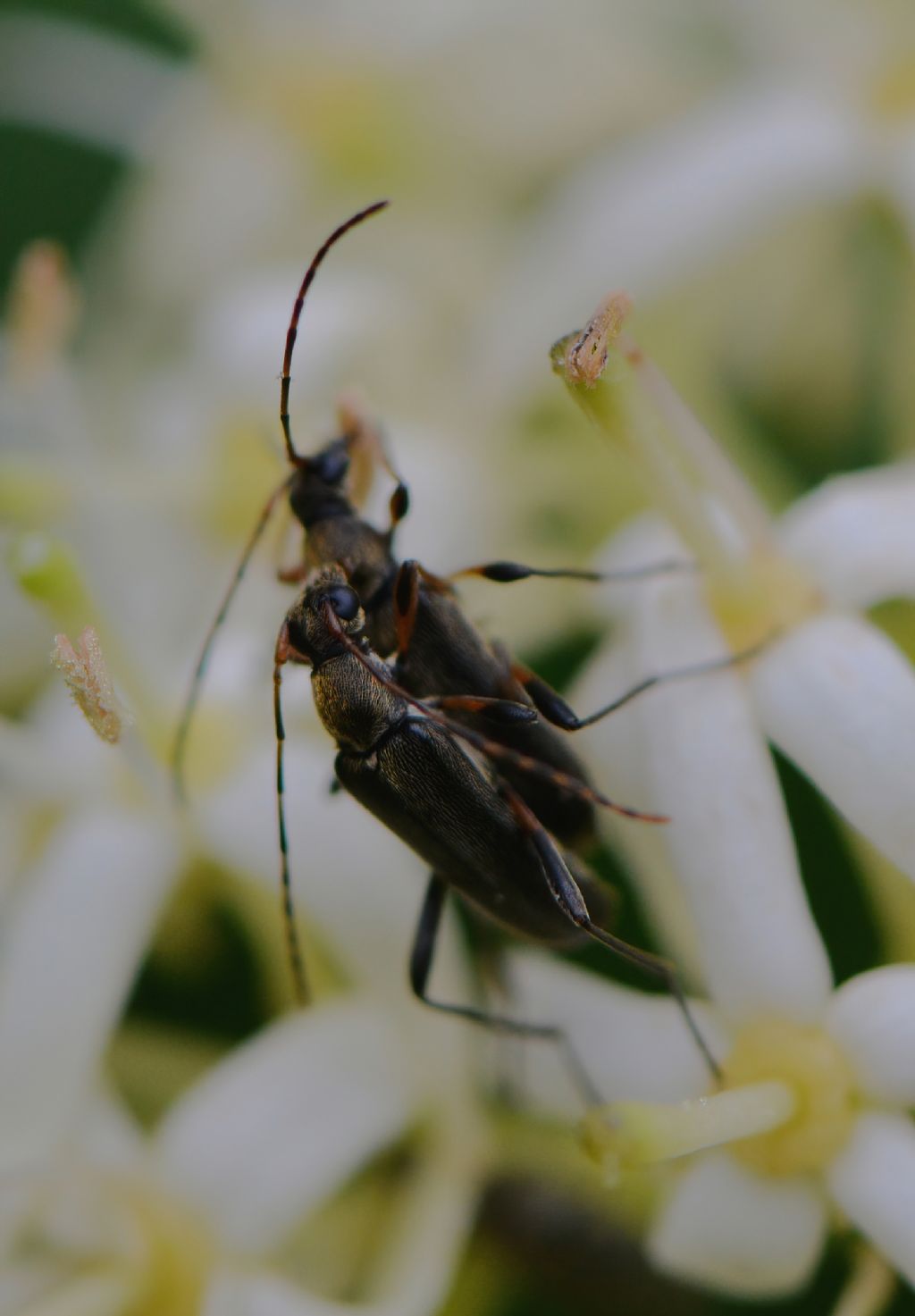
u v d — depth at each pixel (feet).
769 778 0.21
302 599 0.21
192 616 0.23
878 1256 0.21
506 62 0.25
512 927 0.21
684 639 0.21
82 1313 0.21
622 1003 0.21
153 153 0.26
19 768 0.22
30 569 0.21
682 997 0.21
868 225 0.24
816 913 0.22
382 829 0.22
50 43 0.26
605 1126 0.20
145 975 0.23
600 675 0.22
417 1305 0.21
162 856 0.22
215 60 0.26
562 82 0.25
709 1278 0.21
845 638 0.21
